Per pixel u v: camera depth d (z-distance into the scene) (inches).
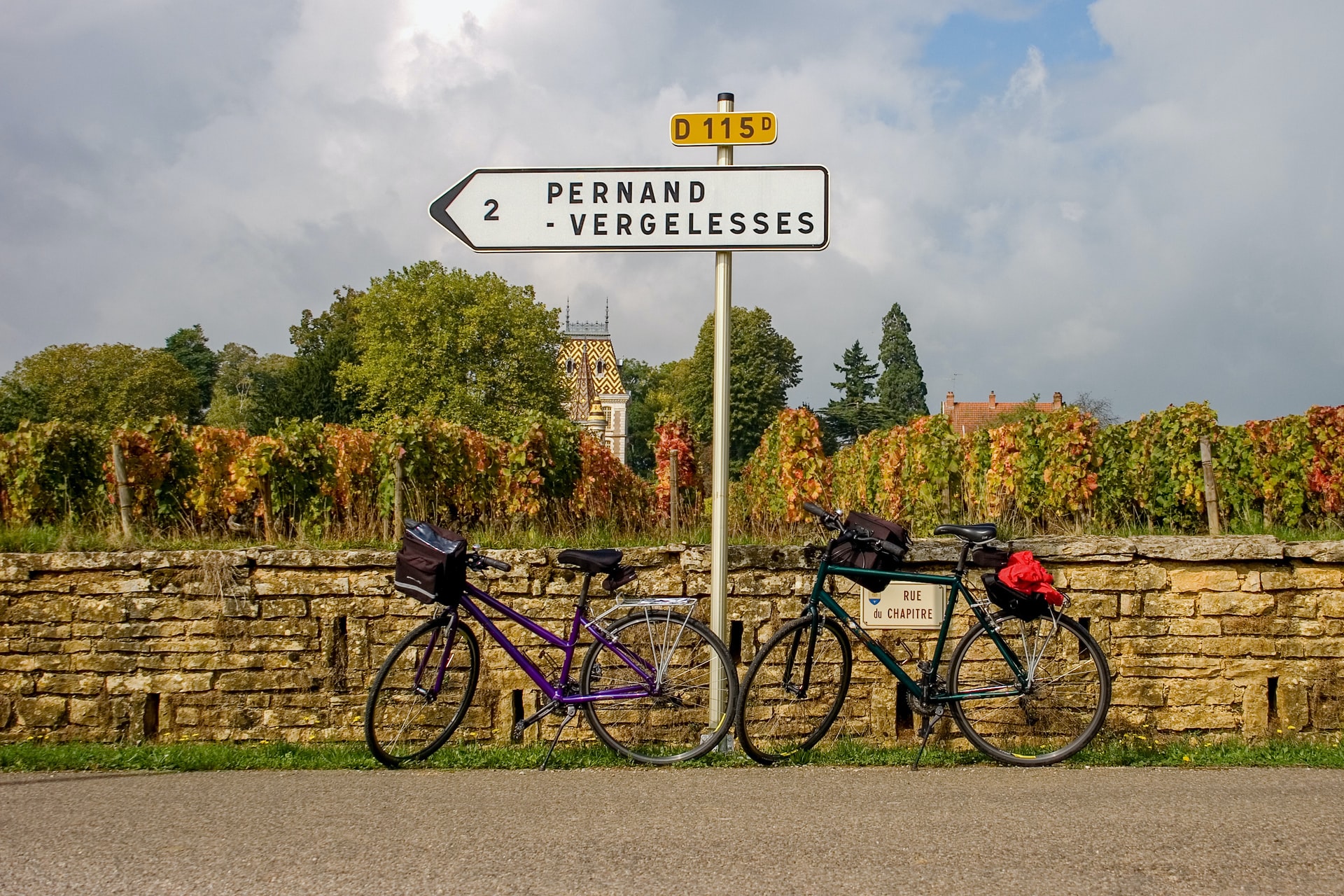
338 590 263.6
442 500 431.8
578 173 243.8
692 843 159.2
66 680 264.1
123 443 404.5
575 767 220.8
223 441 454.6
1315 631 248.7
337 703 262.5
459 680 238.2
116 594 264.5
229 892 139.0
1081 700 231.6
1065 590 252.7
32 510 388.5
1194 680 249.9
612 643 232.5
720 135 241.1
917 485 496.1
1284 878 143.3
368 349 2534.5
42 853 155.3
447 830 166.4
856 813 176.1
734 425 2819.9
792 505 505.7
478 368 2603.3
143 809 180.7
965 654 233.1
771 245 240.5
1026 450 440.8
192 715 263.1
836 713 243.6
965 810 177.6
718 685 232.2
